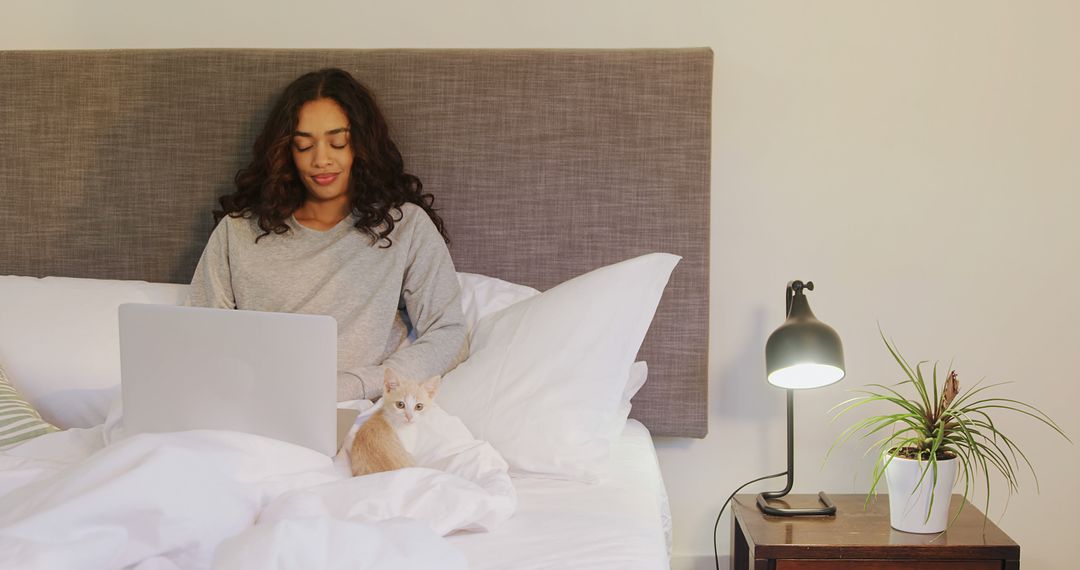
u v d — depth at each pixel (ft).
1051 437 7.83
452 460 5.28
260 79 7.81
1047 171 7.70
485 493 4.66
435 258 7.05
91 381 6.68
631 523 4.95
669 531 6.74
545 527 4.81
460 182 7.74
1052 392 7.79
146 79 7.89
